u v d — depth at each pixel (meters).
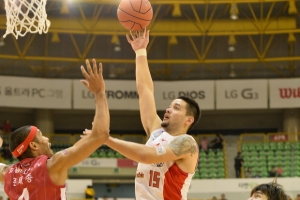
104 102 3.97
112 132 27.31
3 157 22.44
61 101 24.80
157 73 26.64
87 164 22.61
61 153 3.88
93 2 21.88
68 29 23.27
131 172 22.88
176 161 4.39
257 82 24.94
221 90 25.03
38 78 24.72
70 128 27.08
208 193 21.03
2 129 25.97
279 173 22.25
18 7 6.98
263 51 26.11
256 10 24.77
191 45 26.53
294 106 24.53
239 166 22.55
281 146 24.16
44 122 25.62
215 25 23.78
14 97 24.22
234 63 26.58
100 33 23.53
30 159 4.05
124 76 26.67
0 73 25.56
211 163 23.67
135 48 5.40
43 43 25.95
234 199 20.86
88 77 3.96
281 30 23.45
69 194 20.48
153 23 23.73
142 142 25.91
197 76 26.70
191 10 24.72
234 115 27.28
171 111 4.78
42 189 3.85
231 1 21.91
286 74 26.19
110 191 24.84
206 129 27.27
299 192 20.59
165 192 4.38
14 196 3.96
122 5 5.38
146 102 5.11
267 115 27.08
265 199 4.30
